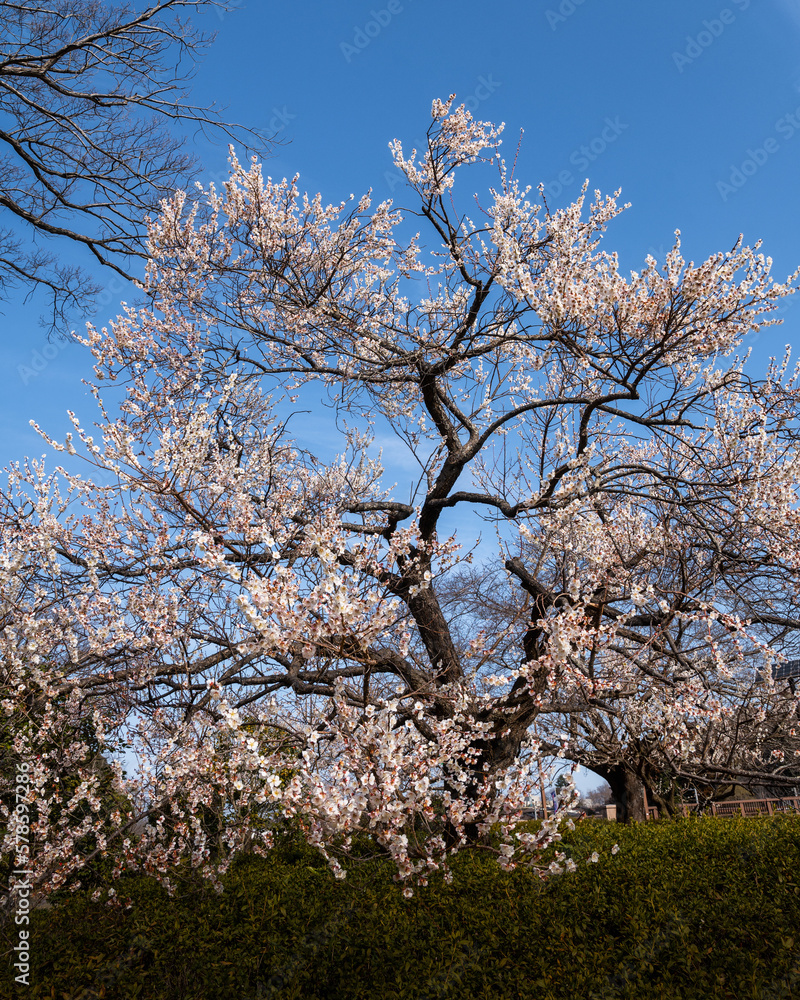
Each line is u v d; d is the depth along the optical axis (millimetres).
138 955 4707
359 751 3656
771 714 7441
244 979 4211
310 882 6156
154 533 6125
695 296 5305
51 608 5777
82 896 6312
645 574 7250
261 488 7520
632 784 11242
